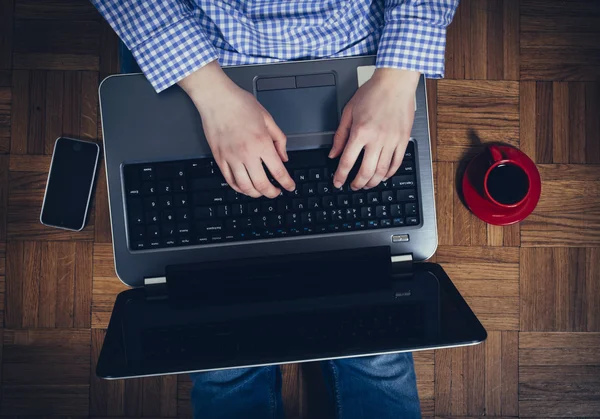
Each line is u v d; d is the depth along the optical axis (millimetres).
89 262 1106
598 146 1125
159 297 850
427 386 1125
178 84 835
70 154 1091
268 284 855
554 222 1122
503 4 1124
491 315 1122
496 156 974
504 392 1124
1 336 1105
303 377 1125
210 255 865
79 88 1116
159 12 756
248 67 856
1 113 1112
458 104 1122
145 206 857
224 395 959
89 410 1111
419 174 874
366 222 875
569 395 1124
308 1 798
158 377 1114
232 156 779
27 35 1113
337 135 826
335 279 862
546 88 1128
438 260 1117
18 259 1104
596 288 1120
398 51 796
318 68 859
